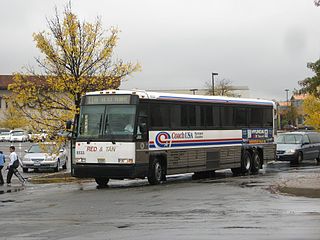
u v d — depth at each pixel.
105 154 20.28
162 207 14.50
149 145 20.88
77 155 20.78
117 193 18.31
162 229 11.03
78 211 14.05
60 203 15.87
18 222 12.40
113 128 20.34
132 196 17.25
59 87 24.95
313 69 22.88
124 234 10.54
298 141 34.88
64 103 25.45
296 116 94.56
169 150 21.97
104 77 25.41
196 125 23.70
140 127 20.31
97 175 20.36
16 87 25.00
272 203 14.90
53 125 25.56
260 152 28.64
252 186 19.94
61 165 33.31
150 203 15.41
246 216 12.59
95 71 25.62
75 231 11.01
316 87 23.12
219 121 25.30
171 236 10.20
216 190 18.67
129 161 19.98
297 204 14.62
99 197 17.19
